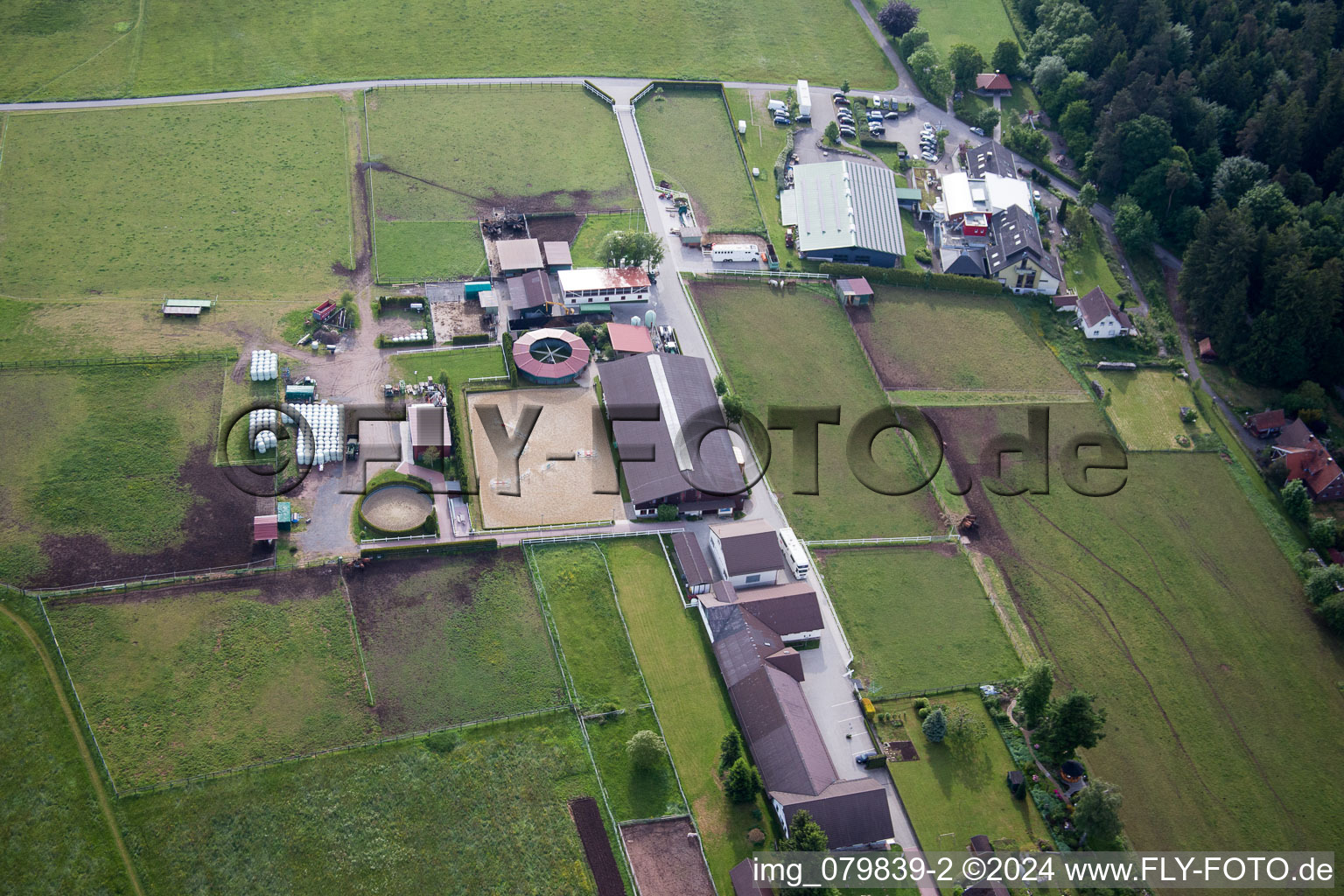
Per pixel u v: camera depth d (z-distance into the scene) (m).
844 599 146.12
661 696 130.50
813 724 127.44
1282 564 161.75
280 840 112.69
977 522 160.00
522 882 112.94
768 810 120.94
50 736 116.69
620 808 119.88
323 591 134.00
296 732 120.69
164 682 122.75
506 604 136.50
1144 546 161.38
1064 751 128.25
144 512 138.88
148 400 153.50
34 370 155.25
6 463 142.00
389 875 111.88
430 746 121.62
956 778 127.44
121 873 108.69
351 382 162.62
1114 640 148.38
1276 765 136.62
